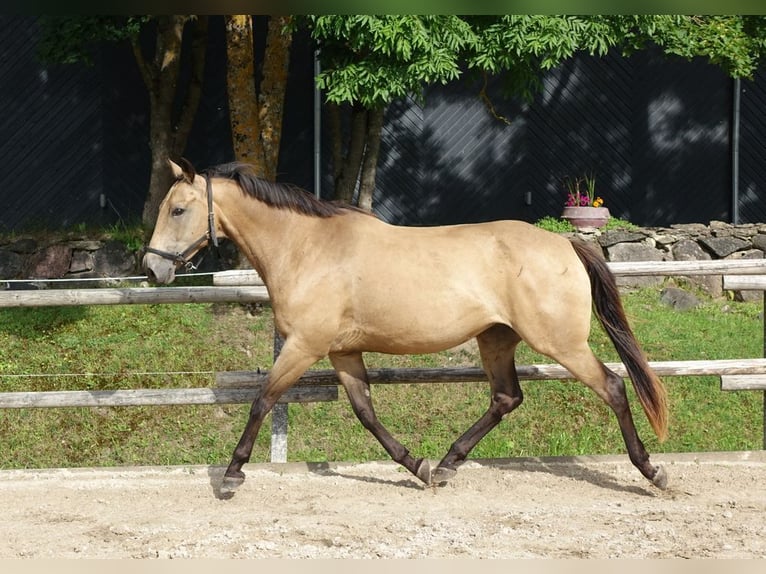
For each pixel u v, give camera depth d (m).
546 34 8.63
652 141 14.19
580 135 14.14
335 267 5.97
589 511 5.84
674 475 6.70
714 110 14.25
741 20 10.16
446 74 8.77
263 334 9.91
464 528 5.47
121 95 13.66
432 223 14.00
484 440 8.17
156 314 10.17
